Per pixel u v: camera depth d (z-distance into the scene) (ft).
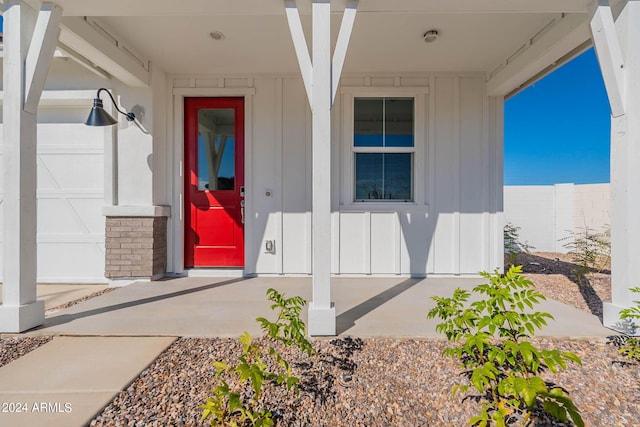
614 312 7.70
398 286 12.25
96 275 13.38
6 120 7.68
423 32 10.66
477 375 4.45
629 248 7.52
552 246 22.29
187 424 4.81
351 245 13.87
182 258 13.82
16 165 7.68
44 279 13.33
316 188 7.62
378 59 12.59
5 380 5.72
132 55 11.66
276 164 13.78
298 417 5.05
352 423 4.97
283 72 13.70
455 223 13.82
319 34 7.54
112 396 5.31
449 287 12.11
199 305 9.75
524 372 5.08
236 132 14.03
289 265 13.87
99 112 10.79
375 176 14.11
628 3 7.43
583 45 10.32
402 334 7.52
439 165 13.85
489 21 10.00
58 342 7.22
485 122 13.78
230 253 14.08
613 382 5.84
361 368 6.30
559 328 7.85
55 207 13.38
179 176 13.75
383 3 7.82
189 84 13.75
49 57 7.99
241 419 4.81
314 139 7.61
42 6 7.82
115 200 12.82
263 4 7.97
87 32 9.47
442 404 5.36
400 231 13.84
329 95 7.63
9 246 7.69
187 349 6.95
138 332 7.68
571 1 7.83
